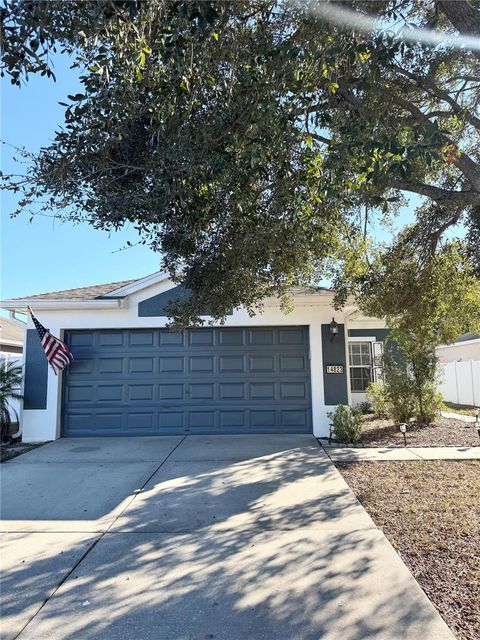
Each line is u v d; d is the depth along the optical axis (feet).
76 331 35.55
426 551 13.19
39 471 23.93
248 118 11.52
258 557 13.16
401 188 14.96
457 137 20.29
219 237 16.55
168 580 11.96
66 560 13.29
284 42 10.86
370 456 26.14
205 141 11.47
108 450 29.27
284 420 34.63
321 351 34.50
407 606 10.37
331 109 13.76
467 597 10.62
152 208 12.90
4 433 32.83
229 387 34.96
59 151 11.44
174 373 35.09
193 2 9.18
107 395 34.96
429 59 16.28
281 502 18.17
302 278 24.45
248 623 9.96
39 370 34.45
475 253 23.91
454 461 24.56
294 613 10.26
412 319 27.45
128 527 15.83
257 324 34.83
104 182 12.41
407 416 36.88
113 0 8.21
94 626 9.98
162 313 35.14
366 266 25.17
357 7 11.16
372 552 13.24
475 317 27.35
